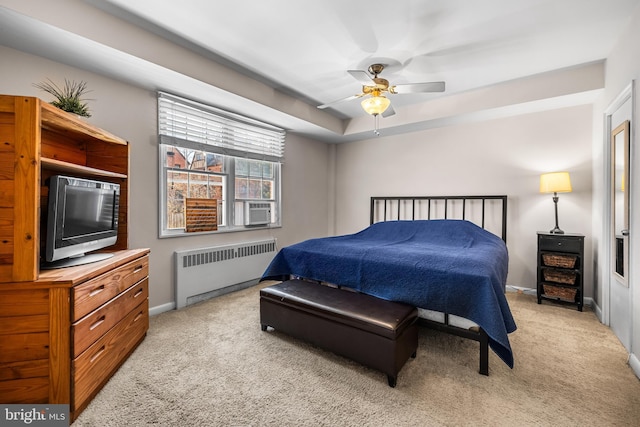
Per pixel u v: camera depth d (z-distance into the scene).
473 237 3.10
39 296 1.36
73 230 1.69
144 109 2.69
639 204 1.82
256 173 3.91
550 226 3.32
